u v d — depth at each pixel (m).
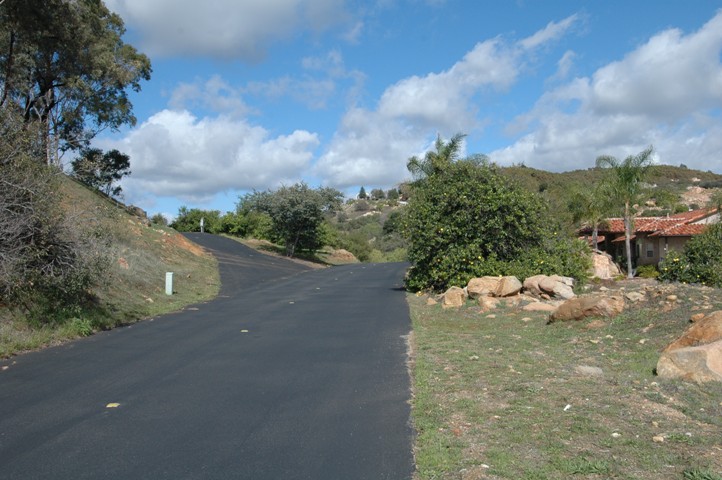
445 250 18.61
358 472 4.68
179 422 6.04
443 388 6.98
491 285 15.54
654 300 11.01
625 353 8.49
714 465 4.45
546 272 17.39
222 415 6.27
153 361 9.07
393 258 61.50
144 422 6.05
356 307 15.84
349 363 8.78
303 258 42.19
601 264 27.28
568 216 29.77
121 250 19.17
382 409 6.38
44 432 5.74
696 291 11.20
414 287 20.14
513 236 18.42
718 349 6.78
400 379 7.68
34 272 11.11
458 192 18.70
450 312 14.27
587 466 4.48
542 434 5.24
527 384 6.93
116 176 40.28
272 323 13.05
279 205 40.06
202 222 49.78
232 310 15.49
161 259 23.78
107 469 4.81
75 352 9.78
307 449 5.21
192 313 14.88
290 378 7.91
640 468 4.45
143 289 17.09
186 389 7.38
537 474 4.41
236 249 37.47
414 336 11.00
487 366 8.02
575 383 6.89
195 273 23.44
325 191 41.59
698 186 78.94
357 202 120.69
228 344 10.50
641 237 39.22
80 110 34.75
